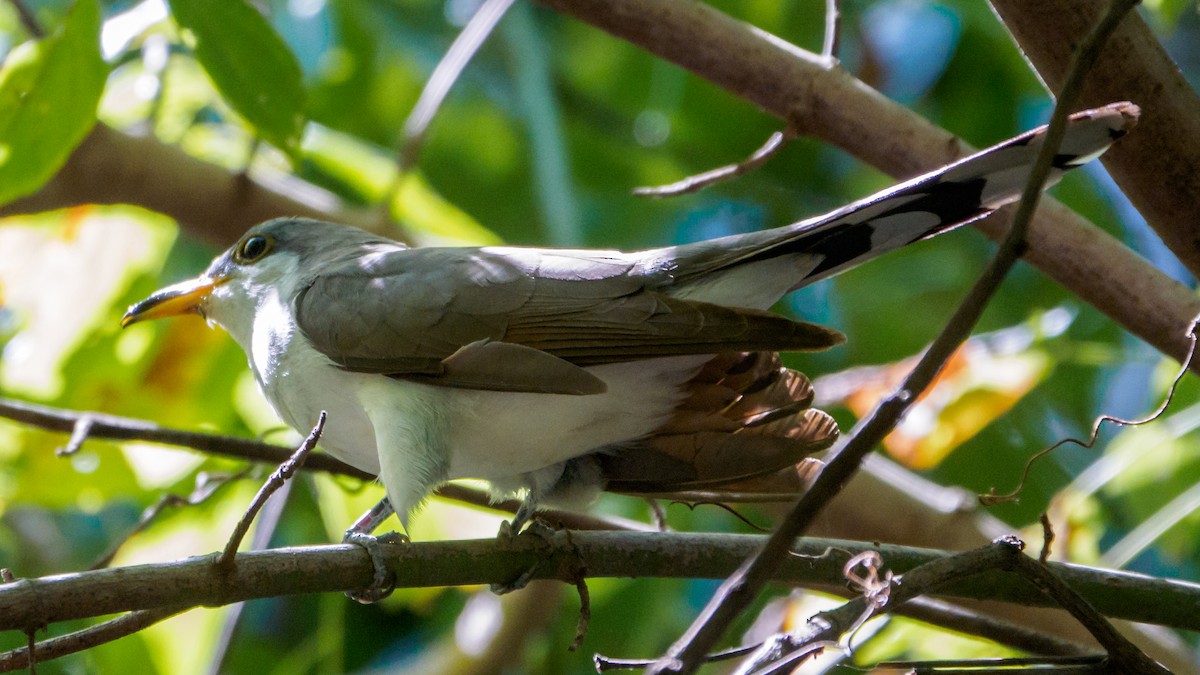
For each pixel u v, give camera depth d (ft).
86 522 43.16
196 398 36.42
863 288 43.14
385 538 22.79
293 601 44.37
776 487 24.17
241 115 26.25
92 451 34.35
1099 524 30.22
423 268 24.58
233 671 42.01
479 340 22.84
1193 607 21.57
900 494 31.22
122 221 37.11
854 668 20.48
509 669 39.40
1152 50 20.39
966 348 31.86
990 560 18.72
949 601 29.68
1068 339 36.58
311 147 38.55
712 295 22.75
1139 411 40.55
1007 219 24.49
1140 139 20.67
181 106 37.93
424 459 22.97
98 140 32.91
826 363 42.83
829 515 31.14
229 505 35.42
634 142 47.44
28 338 36.37
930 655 26.91
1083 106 20.98
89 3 25.32
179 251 43.24
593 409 23.24
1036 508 39.06
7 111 25.53
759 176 46.60
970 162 20.34
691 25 24.98
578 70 47.65
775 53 25.07
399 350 23.70
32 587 17.12
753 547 22.20
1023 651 23.25
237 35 25.64
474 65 45.44
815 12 45.80
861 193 45.55
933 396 31.35
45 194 33.17
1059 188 42.78
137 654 33.42
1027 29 20.58
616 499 40.29
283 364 25.29
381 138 46.75
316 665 40.70
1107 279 24.03
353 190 44.19
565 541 21.93
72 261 36.88
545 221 39.01
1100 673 19.16
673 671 15.33
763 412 23.67
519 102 42.52
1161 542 29.84
